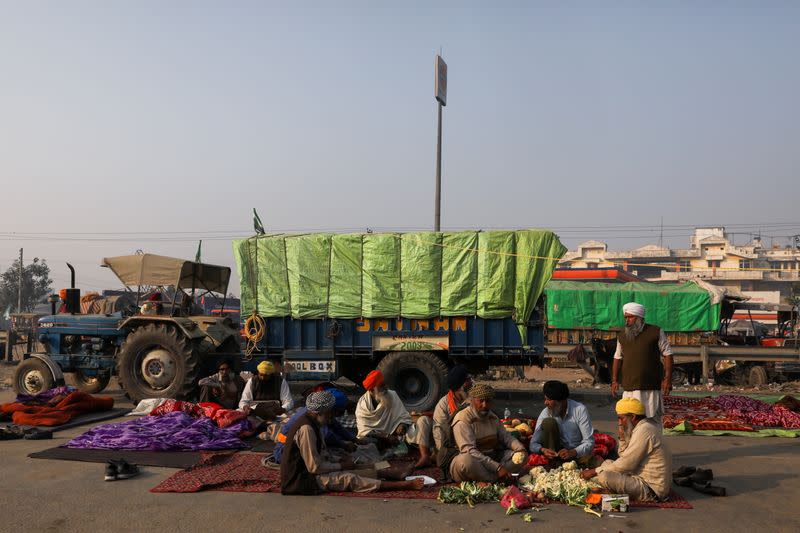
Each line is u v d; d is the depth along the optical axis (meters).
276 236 11.28
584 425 6.44
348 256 11.03
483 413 5.90
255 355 11.28
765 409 10.53
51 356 12.05
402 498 5.60
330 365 11.03
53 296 12.91
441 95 20.20
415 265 10.83
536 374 21.03
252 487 5.88
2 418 9.27
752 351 17.02
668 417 9.66
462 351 10.81
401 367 10.76
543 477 5.72
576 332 20.30
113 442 7.39
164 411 8.84
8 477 6.23
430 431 6.69
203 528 4.83
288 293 11.19
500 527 4.88
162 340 11.10
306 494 5.67
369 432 7.39
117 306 13.40
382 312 10.84
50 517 5.07
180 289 12.36
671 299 19.81
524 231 10.72
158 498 5.57
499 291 10.63
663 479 5.47
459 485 5.91
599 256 76.88
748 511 5.31
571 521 5.03
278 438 6.61
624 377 6.93
